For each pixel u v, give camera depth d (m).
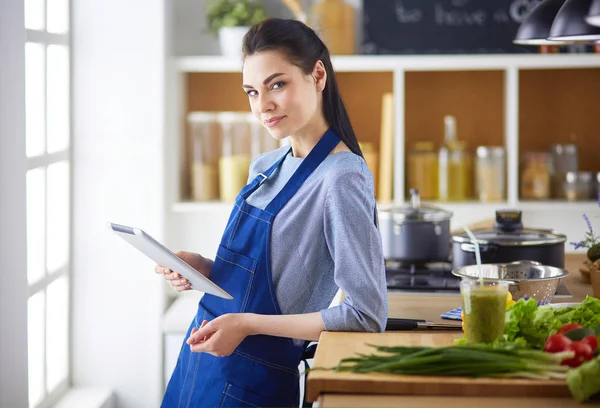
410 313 2.51
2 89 2.98
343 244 2.03
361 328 2.03
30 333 3.38
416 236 3.10
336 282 2.04
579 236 4.26
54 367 3.74
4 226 3.03
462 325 2.16
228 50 4.03
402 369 1.69
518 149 4.34
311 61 2.15
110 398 3.84
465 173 4.14
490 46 4.18
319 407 1.59
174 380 2.34
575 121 4.31
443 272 3.12
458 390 1.64
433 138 4.33
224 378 2.17
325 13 4.05
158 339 3.90
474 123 4.32
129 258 3.89
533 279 2.35
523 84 4.31
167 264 2.17
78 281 3.90
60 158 3.71
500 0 4.17
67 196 3.84
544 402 1.60
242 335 2.08
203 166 4.14
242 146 4.11
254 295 2.17
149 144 3.86
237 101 4.35
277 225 2.16
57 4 3.74
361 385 1.66
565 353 1.68
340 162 2.11
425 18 4.18
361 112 4.33
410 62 3.97
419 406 1.59
